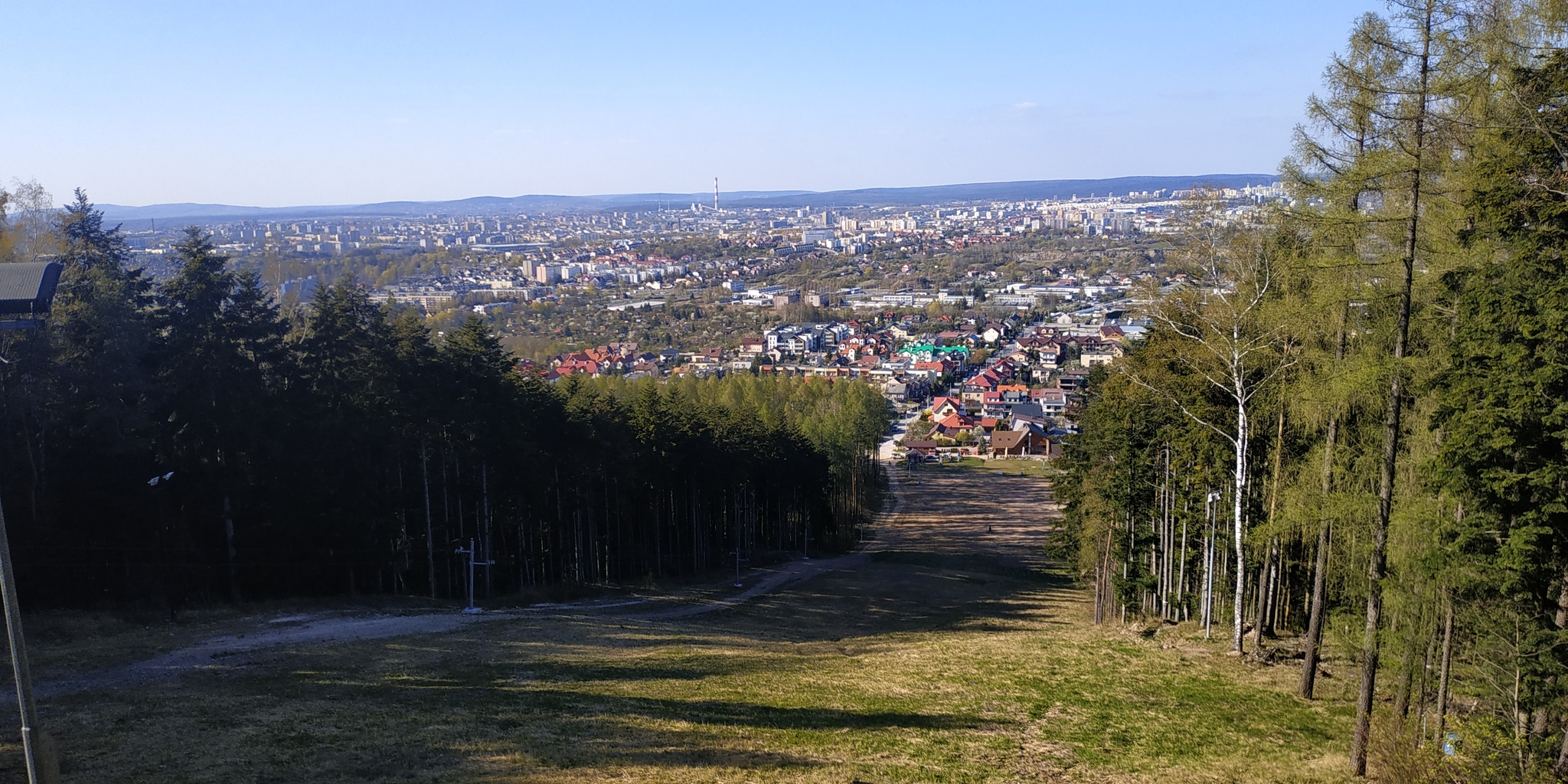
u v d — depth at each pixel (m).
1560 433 17.69
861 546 86.75
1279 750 24.61
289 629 36.34
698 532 70.19
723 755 22.22
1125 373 38.69
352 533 43.75
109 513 38.69
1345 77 19.91
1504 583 19.02
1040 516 101.31
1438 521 20.44
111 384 38.12
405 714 24.58
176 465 40.38
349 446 44.44
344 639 35.06
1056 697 30.09
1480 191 19.42
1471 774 18.25
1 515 13.80
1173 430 36.16
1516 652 19.28
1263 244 29.88
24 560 36.22
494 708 25.78
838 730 25.41
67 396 37.38
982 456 147.62
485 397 49.09
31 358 35.31
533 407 53.66
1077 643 39.19
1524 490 18.89
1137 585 40.34
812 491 81.31
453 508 51.38
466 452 49.03
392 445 46.62
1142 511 40.75
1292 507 25.73
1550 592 20.77
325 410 44.31
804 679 32.34
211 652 31.44
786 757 22.34
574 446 55.81
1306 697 29.52
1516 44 18.58
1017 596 60.06
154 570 39.84
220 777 19.00
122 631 34.09
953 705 28.97
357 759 20.61
